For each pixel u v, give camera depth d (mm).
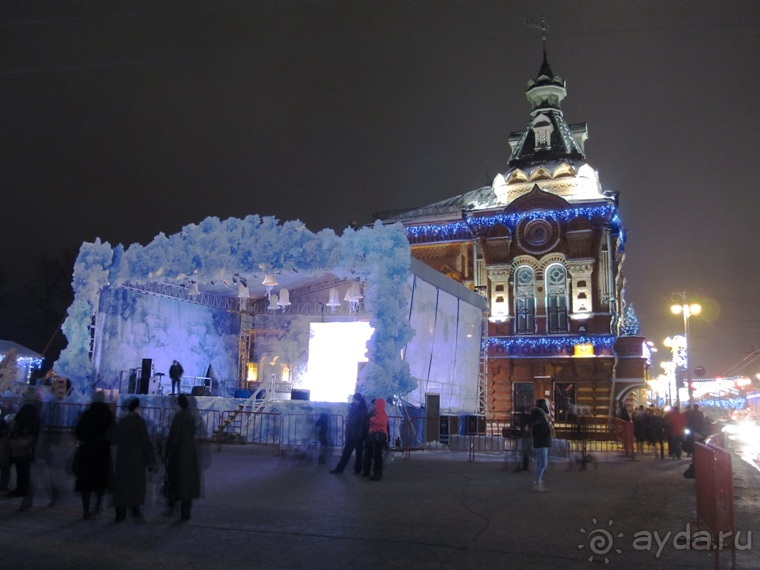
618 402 37906
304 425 22031
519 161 44750
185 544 8297
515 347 39656
